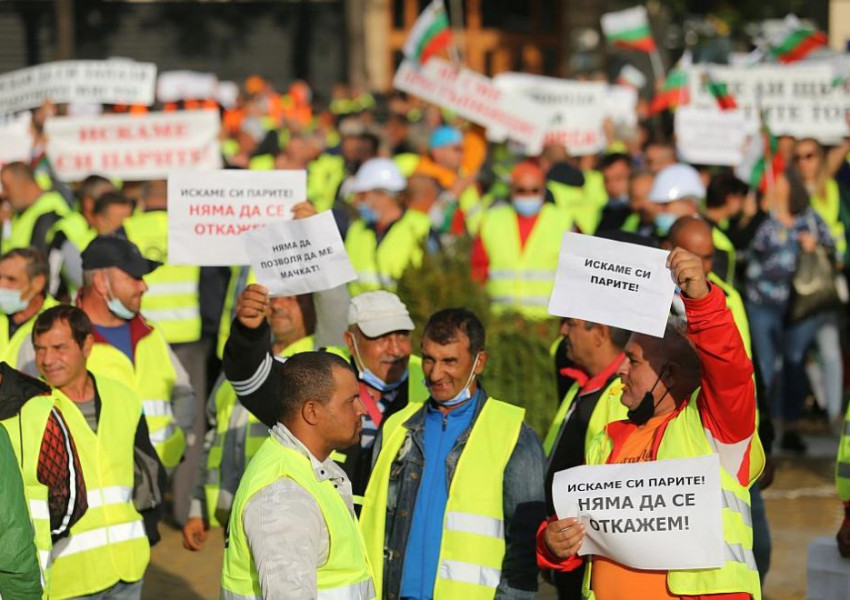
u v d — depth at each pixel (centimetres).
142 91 3422
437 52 3575
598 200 3800
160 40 7612
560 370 1738
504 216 2859
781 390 3109
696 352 1249
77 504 1479
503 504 1402
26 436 1426
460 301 2416
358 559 1192
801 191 2939
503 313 2519
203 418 2542
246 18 7644
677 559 1210
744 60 4119
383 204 2839
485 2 7781
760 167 3006
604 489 1232
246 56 7656
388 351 1548
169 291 2508
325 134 5247
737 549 1218
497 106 3538
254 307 1413
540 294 2827
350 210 3438
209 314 2566
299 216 1633
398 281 2444
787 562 2227
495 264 2845
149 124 2942
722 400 1193
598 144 3981
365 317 1540
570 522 1238
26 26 7488
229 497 1708
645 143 4241
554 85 3991
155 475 1623
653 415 1278
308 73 7694
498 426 1416
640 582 1233
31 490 1417
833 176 3372
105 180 2578
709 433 1226
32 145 3516
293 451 1182
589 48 7350
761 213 2941
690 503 1210
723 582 1205
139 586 1611
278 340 1716
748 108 3281
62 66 3400
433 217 3272
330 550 1167
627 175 3130
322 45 7669
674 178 2528
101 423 1562
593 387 1517
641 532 1220
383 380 1549
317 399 1186
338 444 1202
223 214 1661
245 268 2019
